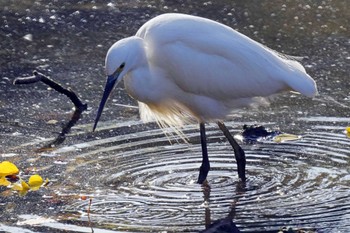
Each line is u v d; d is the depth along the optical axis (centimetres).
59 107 1325
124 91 1402
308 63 1521
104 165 1080
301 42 1627
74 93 1317
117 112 1304
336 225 886
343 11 1812
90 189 1001
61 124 1248
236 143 1058
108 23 1747
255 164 1093
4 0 1884
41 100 1355
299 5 1850
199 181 1030
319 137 1181
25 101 1348
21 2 1877
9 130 1222
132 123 1251
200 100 1073
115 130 1220
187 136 1198
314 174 1045
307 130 1212
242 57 1047
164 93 1074
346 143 1152
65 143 1169
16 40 1642
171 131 1190
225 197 981
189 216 920
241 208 945
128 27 1723
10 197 978
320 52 1578
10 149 1145
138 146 1151
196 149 1147
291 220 903
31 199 971
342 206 940
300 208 938
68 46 1620
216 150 1147
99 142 1169
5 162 1048
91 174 1049
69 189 1002
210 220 909
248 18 1762
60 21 1758
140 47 1028
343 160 1090
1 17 1769
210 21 1076
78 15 1795
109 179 1031
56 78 1453
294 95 1372
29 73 1472
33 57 1556
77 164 1084
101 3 1880
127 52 1011
